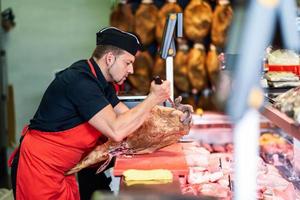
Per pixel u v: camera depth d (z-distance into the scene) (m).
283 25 0.76
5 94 3.95
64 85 1.94
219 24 3.18
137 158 1.97
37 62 3.97
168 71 2.18
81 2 3.90
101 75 1.99
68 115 1.97
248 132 0.79
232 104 0.80
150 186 1.56
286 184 1.80
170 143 2.12
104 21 3.94
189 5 3.33
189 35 3.31
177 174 1.79
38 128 2.04
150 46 3.46
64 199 2.06
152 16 3.32
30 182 2.02
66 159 2.03
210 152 2.26
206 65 3.30
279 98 1.67
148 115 2.04
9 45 3.92
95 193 1.18
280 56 2.11
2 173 3.89
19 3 3.86
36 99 4.01
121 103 2.25
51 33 3.94
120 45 1.97
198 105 3.21
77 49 3.98
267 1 0.75
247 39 0.76
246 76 0.77
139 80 3.33
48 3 3.88
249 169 0.81
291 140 2.25
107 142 2.07
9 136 3.98
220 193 1.65
